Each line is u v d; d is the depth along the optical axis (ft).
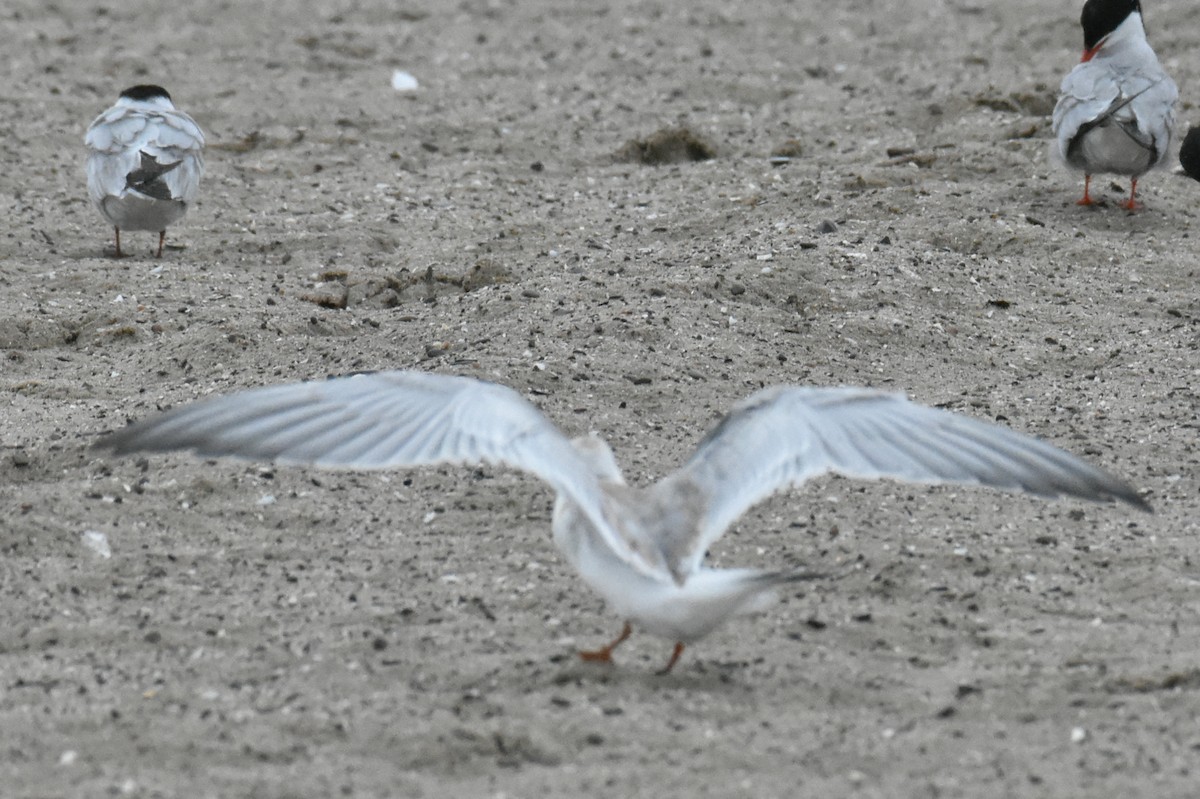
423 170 64.95
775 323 45.91
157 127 54.65
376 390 20.98
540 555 32.45
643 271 50.19
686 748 24.50
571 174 64.95
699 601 21.34
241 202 60.85
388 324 46.80
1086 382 43.01
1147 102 57.31
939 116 71.56
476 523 34.06
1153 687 26.81
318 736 24.84
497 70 81.05
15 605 29.99
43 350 46.01
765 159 65.67
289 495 35.14
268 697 26.14
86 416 39.75
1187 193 61.46
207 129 70.59
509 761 24.20
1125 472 36.83
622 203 60.13
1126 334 46.88
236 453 20.31
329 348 44.52
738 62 82.38
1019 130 67.72
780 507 34.71
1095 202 59.47
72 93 74.84
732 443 22.12
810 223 55.67
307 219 58.59
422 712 25.39
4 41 84.53
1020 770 24.03
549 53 84.69
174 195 53.98
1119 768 24.09
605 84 78.48
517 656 27.71
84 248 56.24
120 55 81.87
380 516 34.35
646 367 42.11
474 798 23.04
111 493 34.86
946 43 85.51
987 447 21.06
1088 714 25.89
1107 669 27.45
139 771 23.80
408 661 27.53
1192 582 31.12
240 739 24.63
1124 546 32.83
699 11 93.25
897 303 47.93
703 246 52.60
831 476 36.27
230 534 33.45
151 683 26.78
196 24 89.71
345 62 81.61
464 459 20.44
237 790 23.18
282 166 64.95
